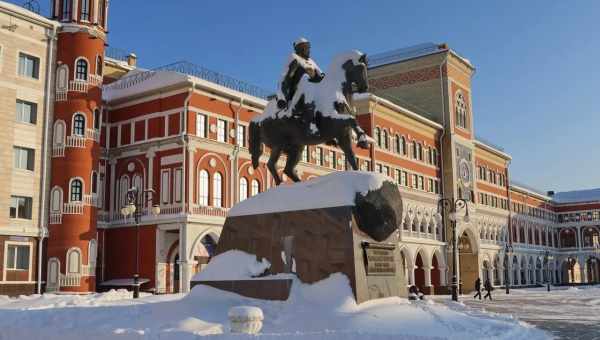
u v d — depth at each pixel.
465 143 67.31
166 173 38.91
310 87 15.66
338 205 14.48
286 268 14.74
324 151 50.22
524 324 15.80
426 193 60.62
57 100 37.91
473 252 67.25
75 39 38.25
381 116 55.34
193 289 15.57
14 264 35.00
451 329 12.33
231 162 40.94
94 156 38.38
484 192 73.62
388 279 15.00
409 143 59.56
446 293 60.31
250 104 42.75
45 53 37.75
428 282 58.38
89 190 37.72
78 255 36.66
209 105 40.03
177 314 14.20
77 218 36.97
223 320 13.48
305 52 16.48
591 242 101.75
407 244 55.22
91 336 12.05
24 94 36.41
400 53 67.25
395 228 15.38
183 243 36.94
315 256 14.42
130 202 34.91
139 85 41.41
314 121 15.26
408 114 58.28
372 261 14.54
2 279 34.12
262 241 15.27
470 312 17.48
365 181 14.73
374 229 14.74
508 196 80.88
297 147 16.16
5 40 35.62
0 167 34.78
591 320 22.62
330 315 13.10
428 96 65.00
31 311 15.55
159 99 40.12
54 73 38.16
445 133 64.44
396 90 66.94
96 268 40.38
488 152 75.75
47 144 37.34
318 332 11.10
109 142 42.41
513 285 79.19
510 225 80.44
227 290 15.16
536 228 93.31
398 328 12.17
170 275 39.09
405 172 58.22
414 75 65.88
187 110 38.56
